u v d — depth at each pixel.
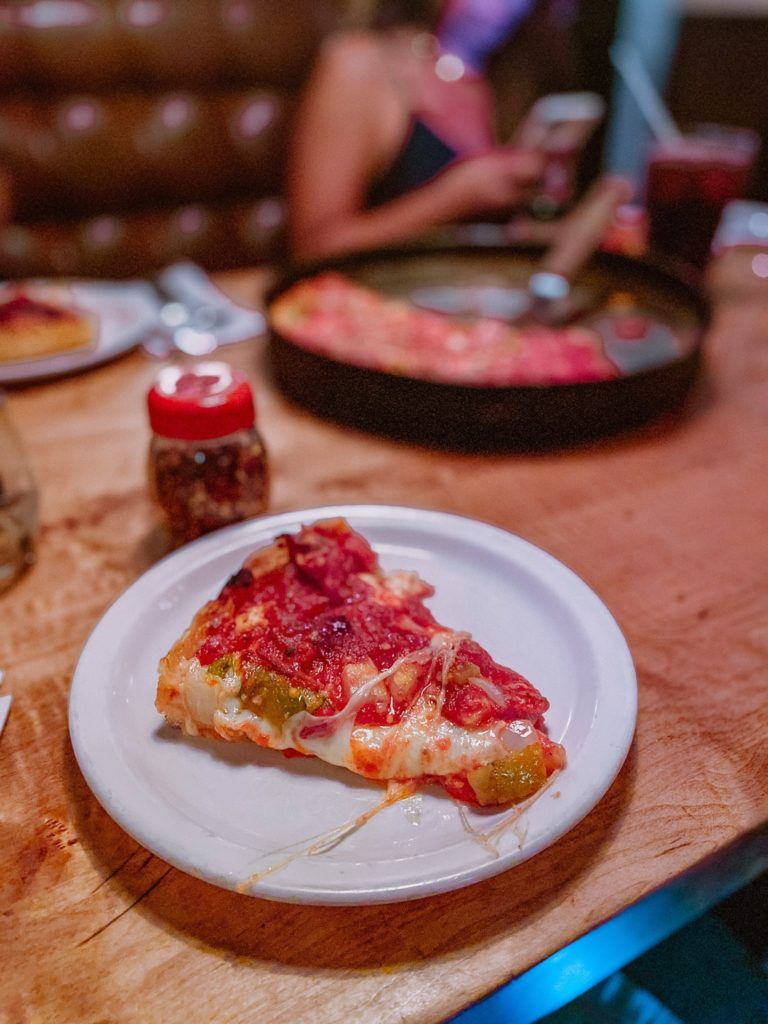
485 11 1.12
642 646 0.36
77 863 0.27
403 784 0.28
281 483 0.48
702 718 0.32
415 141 1.08
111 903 0.26
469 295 0.69
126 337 0.61
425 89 1.10
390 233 0.97
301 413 0.55
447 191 0.98
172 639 0.34
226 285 0.74
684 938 0.39
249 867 0.25
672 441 0.52
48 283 0.71
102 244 1.15
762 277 0.78
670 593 0.39
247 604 0.31
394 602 0.32
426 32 1.15
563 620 0.34
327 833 0.27
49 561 0.41
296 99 1.20
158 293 0.71
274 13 1.15
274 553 0.33
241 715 0.29
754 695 0.34
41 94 1.07
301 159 1.08
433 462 0.50
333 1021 0.23
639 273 0.70
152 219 1.18
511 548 0.37
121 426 0.53
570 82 1.28
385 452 0.51
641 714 0.33
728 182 0.71
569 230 0.70
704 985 0.38
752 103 1.46
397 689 0.28
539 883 0.27
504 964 0.25
